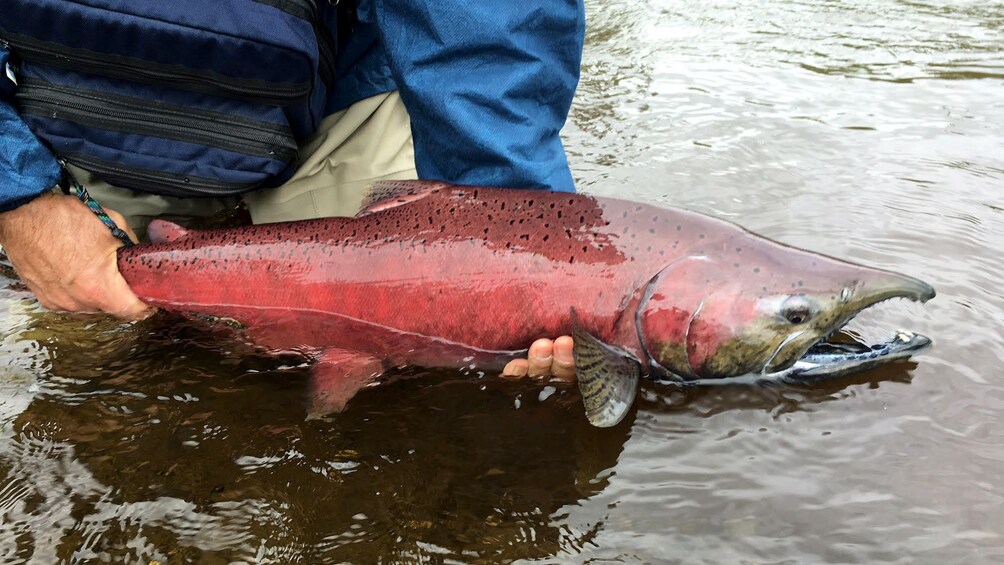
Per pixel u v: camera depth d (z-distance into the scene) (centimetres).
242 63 79
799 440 70
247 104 83
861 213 104
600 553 60
